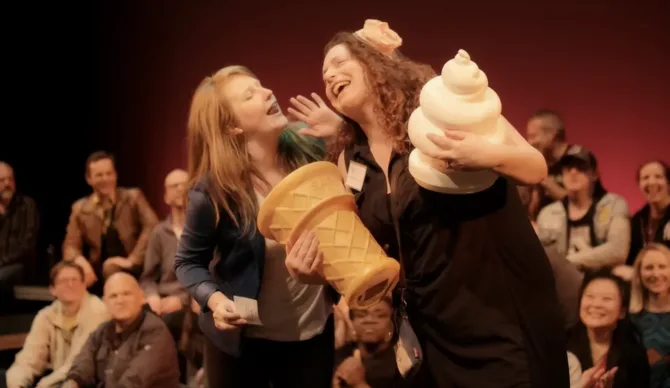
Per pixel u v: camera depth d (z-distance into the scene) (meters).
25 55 7.14
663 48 4.86
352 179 1.95
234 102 2.12
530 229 1.85
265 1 6.38
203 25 6.73
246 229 2.10
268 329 2.20
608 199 3.96
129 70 7.16
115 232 5.14
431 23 5.64
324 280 1.88
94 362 3.66
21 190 7.21
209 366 2.27
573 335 3.34
